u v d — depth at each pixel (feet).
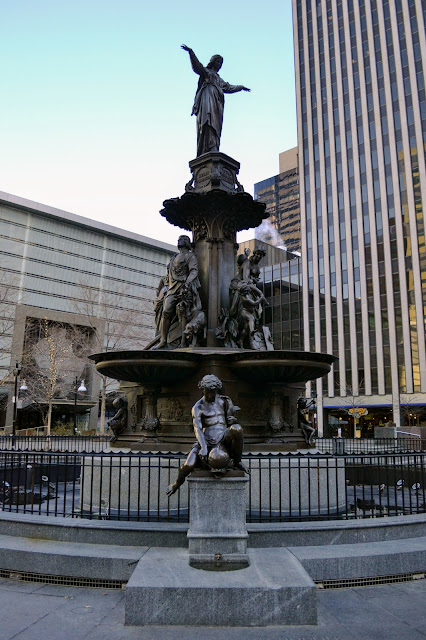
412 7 190.08
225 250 42.14
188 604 15.99
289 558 19.08
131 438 36.06
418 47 186.91
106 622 16.16
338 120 203.00
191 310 38.68
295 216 340.80
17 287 202.18
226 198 40.57
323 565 19.74
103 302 192.44
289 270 208.54
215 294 40.37
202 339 38.63
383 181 187.11
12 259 214.90
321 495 30.45
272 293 212.43
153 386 35.83
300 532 21.68
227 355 33.88
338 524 22.50
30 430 158.81
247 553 19.44
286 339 204.03
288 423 36.19
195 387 34.27
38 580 20.18
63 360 167.63
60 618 16.46
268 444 33.58
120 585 19.52
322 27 214.07
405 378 170.81
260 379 34.35
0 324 189.26
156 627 15.74
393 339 175.22
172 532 21.30
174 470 29.66
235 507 18.83
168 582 16.46
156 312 41.34
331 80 207.92
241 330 39.19
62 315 208.85
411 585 20.02
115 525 22.04
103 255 245.04
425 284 171.94
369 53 198.29
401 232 180.14
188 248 41.11
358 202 191.93
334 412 188.03
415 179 180.45
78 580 19.86
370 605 17.83
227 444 20.07
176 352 32.81
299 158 212.64
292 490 30.14
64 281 228.63
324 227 199.21
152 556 19.45
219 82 46.75
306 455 24.73
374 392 176.96
